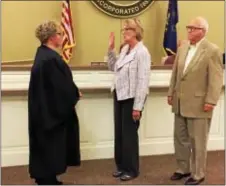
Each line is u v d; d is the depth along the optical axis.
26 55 4.59
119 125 3.09
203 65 2.79
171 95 3.04
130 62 2.90
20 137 3.43
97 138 3.63
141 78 2.87
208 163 3.54
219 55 2.79
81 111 3.55
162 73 3.83
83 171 3.32
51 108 2.59
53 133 2.65
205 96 2.84
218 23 5.10
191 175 3.04
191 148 3.00
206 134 2.90
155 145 3.79
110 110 3.62
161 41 4.95
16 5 4.50
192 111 2.86
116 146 3.16
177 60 2.99
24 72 3.53
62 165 2.72
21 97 3.37
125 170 3.13
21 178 3.15
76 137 2.83
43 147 2.66
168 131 3.81
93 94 3.54
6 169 3.36
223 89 3.72
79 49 4.74
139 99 2.88
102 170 3.35
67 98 2.61
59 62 2.58
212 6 5.07
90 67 3.69
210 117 2.89
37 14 4.59
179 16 4.97
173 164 3.53
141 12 4.84
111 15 4.76
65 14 4.35
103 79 3.71
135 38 2.93
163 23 4.93
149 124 3.74
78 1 4.66
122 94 2.94
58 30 2.66
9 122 3.39
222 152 3.89
